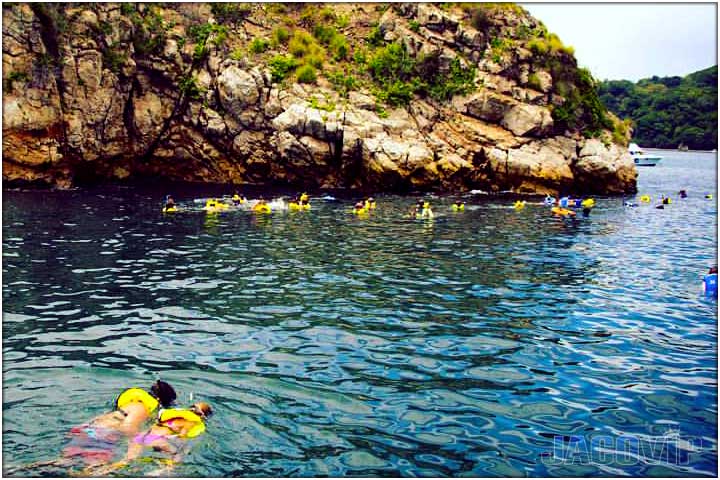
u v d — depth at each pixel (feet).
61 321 30.09
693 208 93.91
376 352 26.84
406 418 20.42
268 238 56.18
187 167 107.45
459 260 48.70
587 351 28.07
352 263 46.19
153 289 36.70
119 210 70.23
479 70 115.24
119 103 97.96
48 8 84.89
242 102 102.73
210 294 35.94
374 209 80.79
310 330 29.66
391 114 108.37
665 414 21.56
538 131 110.73
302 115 100.22
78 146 91.71
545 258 50.83
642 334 30.94
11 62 81.05
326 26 123.13
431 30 118.21
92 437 17.92
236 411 20.30
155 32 101.24
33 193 81.82
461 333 30.01
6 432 18.22
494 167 106.22
